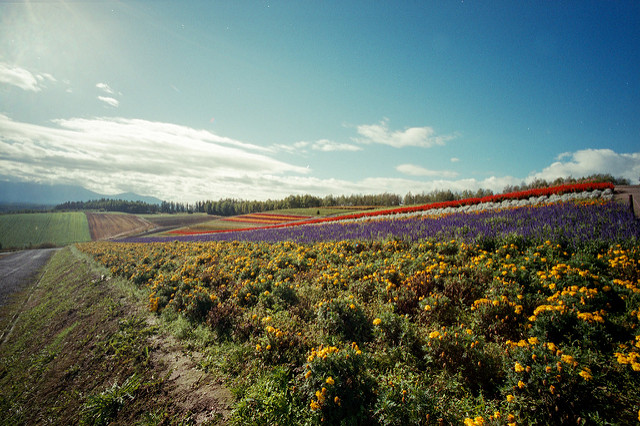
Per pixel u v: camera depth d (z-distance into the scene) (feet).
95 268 63.93
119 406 17.44
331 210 219.41
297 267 36.24
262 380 15.26
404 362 15.06
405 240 39.14
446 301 19.40
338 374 13.35
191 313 26.05
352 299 21.22
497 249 28.60
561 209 40.16
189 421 14.48
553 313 14.96
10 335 40.68
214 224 212.02
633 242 23.75
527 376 11.76
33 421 20.17
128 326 27.86
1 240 225.56
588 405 10.73
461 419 11.32
